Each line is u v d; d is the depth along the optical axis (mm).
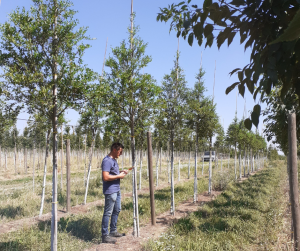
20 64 4355
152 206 7102
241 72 1227
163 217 8039
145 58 6348
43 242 5527
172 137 8891
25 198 10266
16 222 7289
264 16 1081
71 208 9344
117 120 6324
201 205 9461
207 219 7020
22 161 31469
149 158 7195
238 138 19000
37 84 4523
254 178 18578
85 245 5480
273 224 6438
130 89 6102
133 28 6477
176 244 5230
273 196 10211
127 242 5629
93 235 6168
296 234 4461
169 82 9008
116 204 5949
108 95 6234
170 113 8883
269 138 2592
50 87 4438
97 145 27328
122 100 6219
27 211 8586
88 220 7043
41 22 4523
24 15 4461
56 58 4531
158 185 15234
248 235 5754
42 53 4617
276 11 1018
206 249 4934
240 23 1137
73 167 25812
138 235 6039
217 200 9836
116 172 5891
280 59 1040
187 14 1336
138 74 6449
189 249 4961
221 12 1120
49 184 15320
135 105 6141
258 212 7523
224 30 1170
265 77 1147
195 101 10805
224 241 5270
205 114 10672
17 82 4133
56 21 4734
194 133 11055
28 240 5527
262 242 5359
